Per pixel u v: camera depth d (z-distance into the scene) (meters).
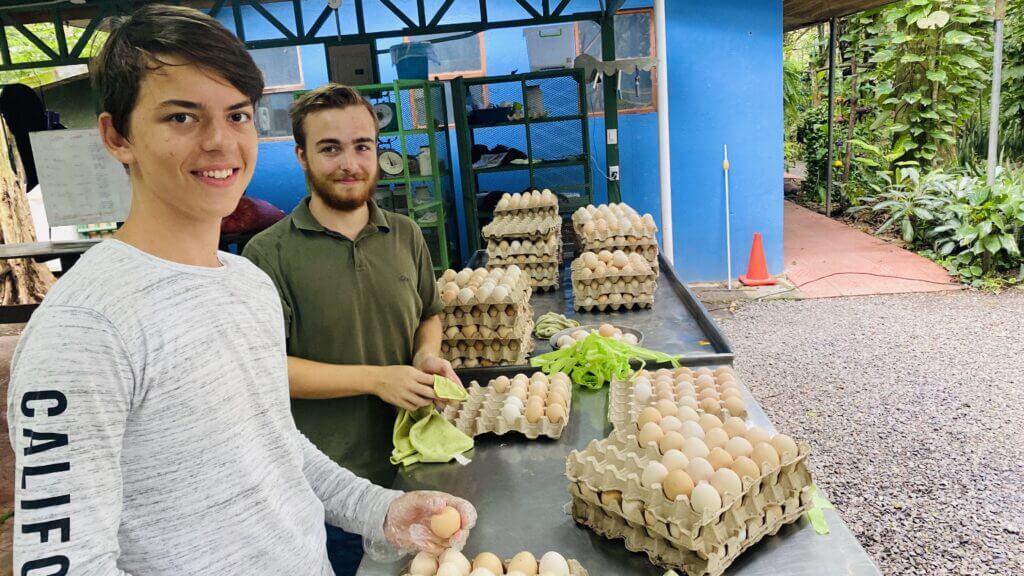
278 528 1.12
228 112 1.00
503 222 4.25
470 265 4.81
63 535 0.81
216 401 1.01
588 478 1.57
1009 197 7.15
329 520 1.45
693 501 1.40
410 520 1.39
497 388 2.38
